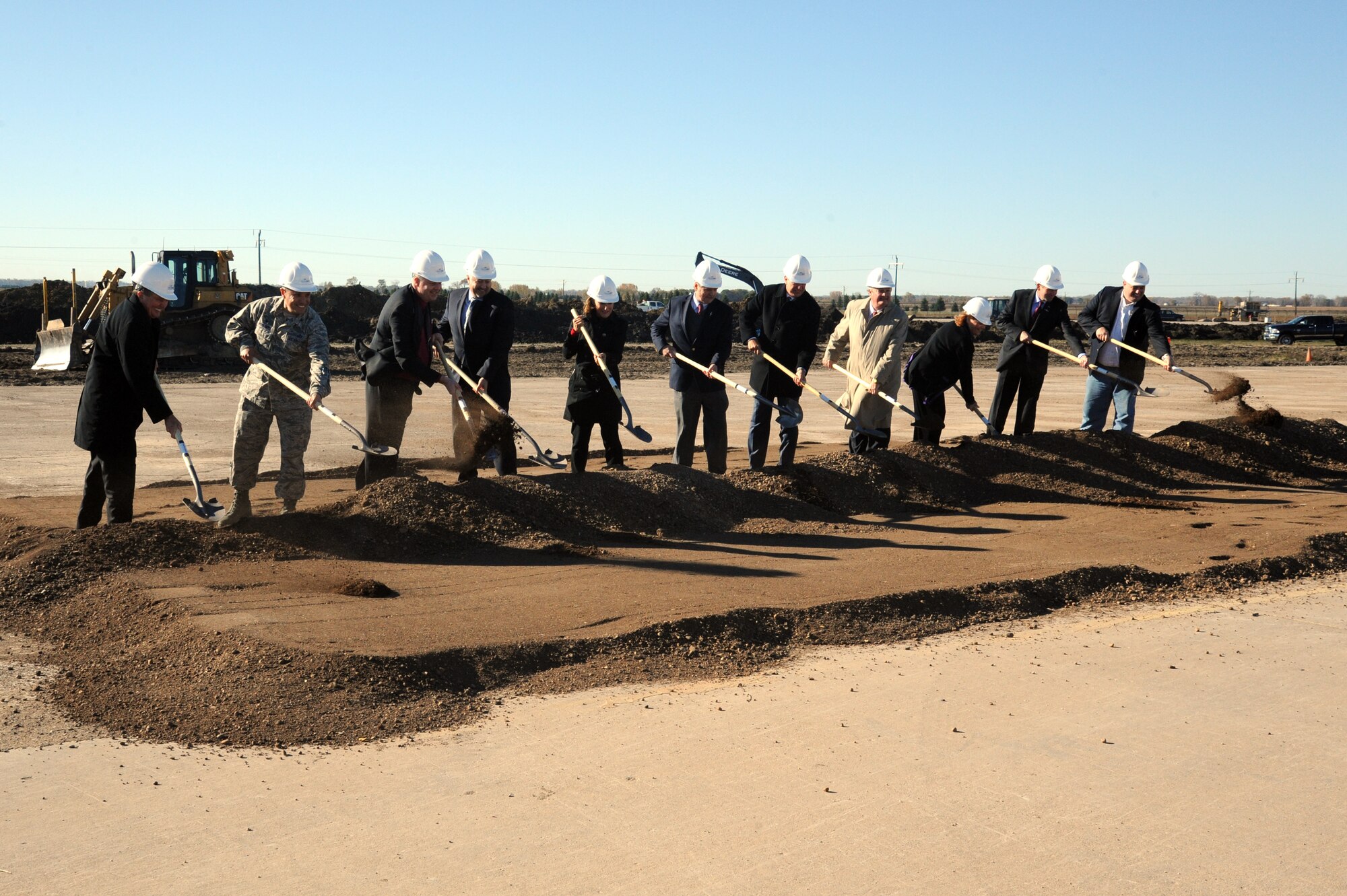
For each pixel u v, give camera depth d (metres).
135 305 6.93
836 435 16.30
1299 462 12.16
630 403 21.56
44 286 27.94
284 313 7.48
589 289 9.21
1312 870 3.45
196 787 3.94
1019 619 6.36
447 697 4.85
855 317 10.43
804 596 6.43
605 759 4.23
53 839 3.53
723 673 5.32
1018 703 4.91
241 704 4.63
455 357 8.80
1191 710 4.85
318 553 7.07
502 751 4.30
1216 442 12.08
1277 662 5.57
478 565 7.04
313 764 4.16
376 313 53.16
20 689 4.88
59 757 4.18
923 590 6.47
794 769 4.14
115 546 6.57
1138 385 11.89
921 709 4.82
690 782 4.02
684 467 9.12
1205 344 54.06
